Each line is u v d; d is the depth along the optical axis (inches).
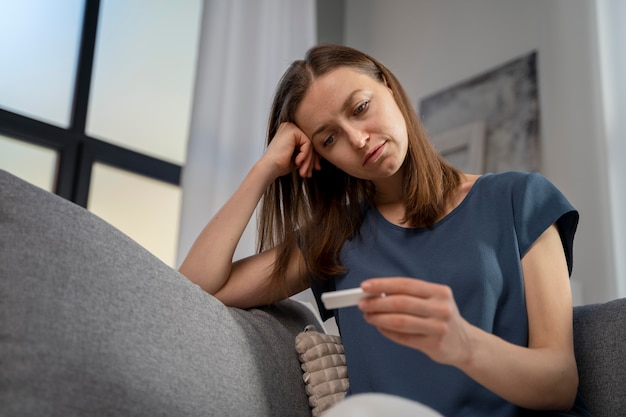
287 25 122.4
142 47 119.6
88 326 33.2
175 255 109.1
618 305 45.9
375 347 45.9
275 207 56.4
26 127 103.8
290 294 53.5
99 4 115.8
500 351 35.7
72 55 112.2
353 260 50.1
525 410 40.5
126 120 115.3
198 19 127.0
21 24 108.7
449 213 47.9
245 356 42.3
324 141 49.0
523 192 46.0
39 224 34.4
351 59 50.1
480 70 115.6
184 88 122.3
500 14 114.7
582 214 94.6
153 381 34.7
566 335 41.0
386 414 26.9
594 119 96.2
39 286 32.7
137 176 113.7
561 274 43.4
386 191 51.9
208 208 105.7
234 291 51.4
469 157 110.7
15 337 31.0
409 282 31.0
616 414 42.9
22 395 29.8
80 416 31.0
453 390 41.8
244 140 112.2
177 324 38.2
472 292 44.1
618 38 98.0
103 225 37.6
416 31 128.9
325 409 46.0
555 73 102.7
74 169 107.3
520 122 105.7
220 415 37.9
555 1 105.0
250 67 116.6
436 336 31.3
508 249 44.8
